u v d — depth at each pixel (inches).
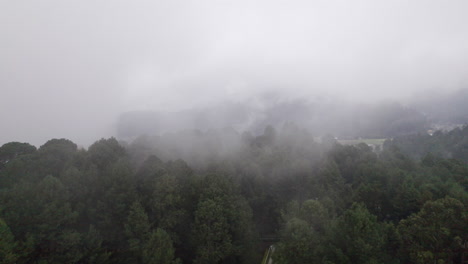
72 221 1537.9
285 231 1561.3
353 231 1312.7
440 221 1328.7
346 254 1312.7
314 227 1659.7
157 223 1791.3
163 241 1545.3
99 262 1539.1
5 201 1412.4
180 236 1855.3
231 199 1969.7
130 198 1780.3
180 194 1916.8
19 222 1360.7
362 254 1237.1
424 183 1998.0
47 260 1354.6
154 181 1919.3
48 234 1414.9
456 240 1246.9
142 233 1621.6
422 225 1381.6
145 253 1493.6
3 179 1760.6
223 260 1833.2
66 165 2036.2
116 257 1652.3
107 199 1750.7
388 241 1451.8
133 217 1636.3
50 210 1453.0
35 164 1984.5
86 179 1813.5
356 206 1464.1
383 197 2086.6
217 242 1736.0
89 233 1550.2
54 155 2240.4
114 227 1699.1
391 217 2032.5
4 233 1200.2
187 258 1862.7
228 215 1866.4
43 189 1531.7
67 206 1520.7
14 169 1847.9
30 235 1338.6
